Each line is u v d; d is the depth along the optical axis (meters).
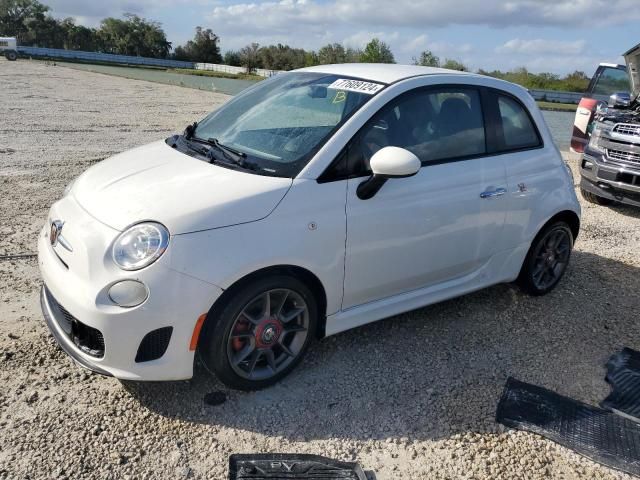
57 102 17.11
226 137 3.66
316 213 3.09
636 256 5.99
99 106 16.62
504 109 4.16
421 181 3.55
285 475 2.58
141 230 2.75
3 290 4.18
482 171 3.90
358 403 3.19
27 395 3.01
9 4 94.81
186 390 3.16
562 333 4.20
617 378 3.61
